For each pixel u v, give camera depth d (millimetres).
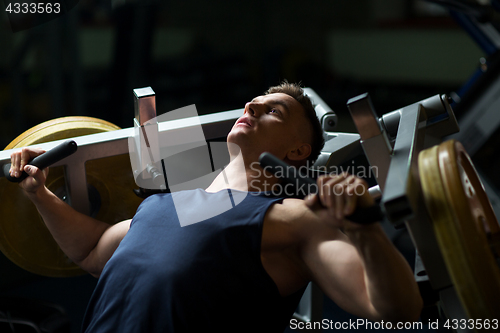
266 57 4836
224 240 860
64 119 1211
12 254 1150
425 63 4270
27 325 984
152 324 840
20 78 2930
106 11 4414
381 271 682
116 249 978
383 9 4488
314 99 1386
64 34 2934
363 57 4645
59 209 1037
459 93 2164
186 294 833
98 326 888
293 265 893
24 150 983
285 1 4996
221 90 4930
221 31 5270
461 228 693
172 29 5055
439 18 4102
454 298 837
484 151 2227
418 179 802
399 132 963
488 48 2102
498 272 701
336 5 4730
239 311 853
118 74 3031
